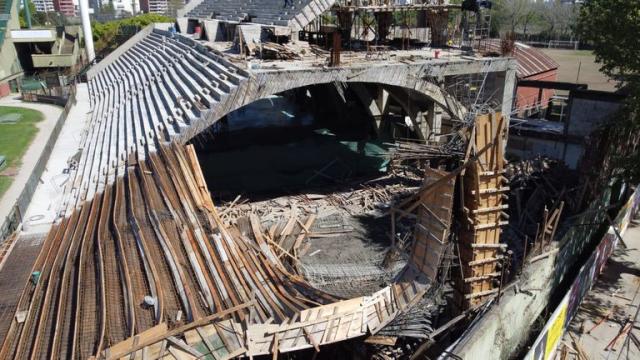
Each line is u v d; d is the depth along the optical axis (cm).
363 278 1747
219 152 3516
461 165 1352
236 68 2400
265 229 2089
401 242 1802
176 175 1973
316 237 2091
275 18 3231
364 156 3416
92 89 4403
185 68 3125
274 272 1628
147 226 1702
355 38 3938
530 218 2119
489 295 1509
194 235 1619
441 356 1220
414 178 2706
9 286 1573
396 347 1492
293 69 2347
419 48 3500
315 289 1565
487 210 1420
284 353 1366
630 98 1922
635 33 1802
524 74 3759
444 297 1594
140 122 2714
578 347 1530
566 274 1931
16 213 2038
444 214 1367
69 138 3133
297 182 2889
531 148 2972
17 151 3306
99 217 1881
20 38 5947
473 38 3697
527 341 1617
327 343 1321
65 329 1273
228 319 1266
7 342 1271
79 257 1595
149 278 1422
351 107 4169
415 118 3344
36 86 5484
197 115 2298
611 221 2022
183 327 1205
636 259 2012
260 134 3991
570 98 2748
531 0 11019
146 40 4812
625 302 1750
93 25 7188
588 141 2386
